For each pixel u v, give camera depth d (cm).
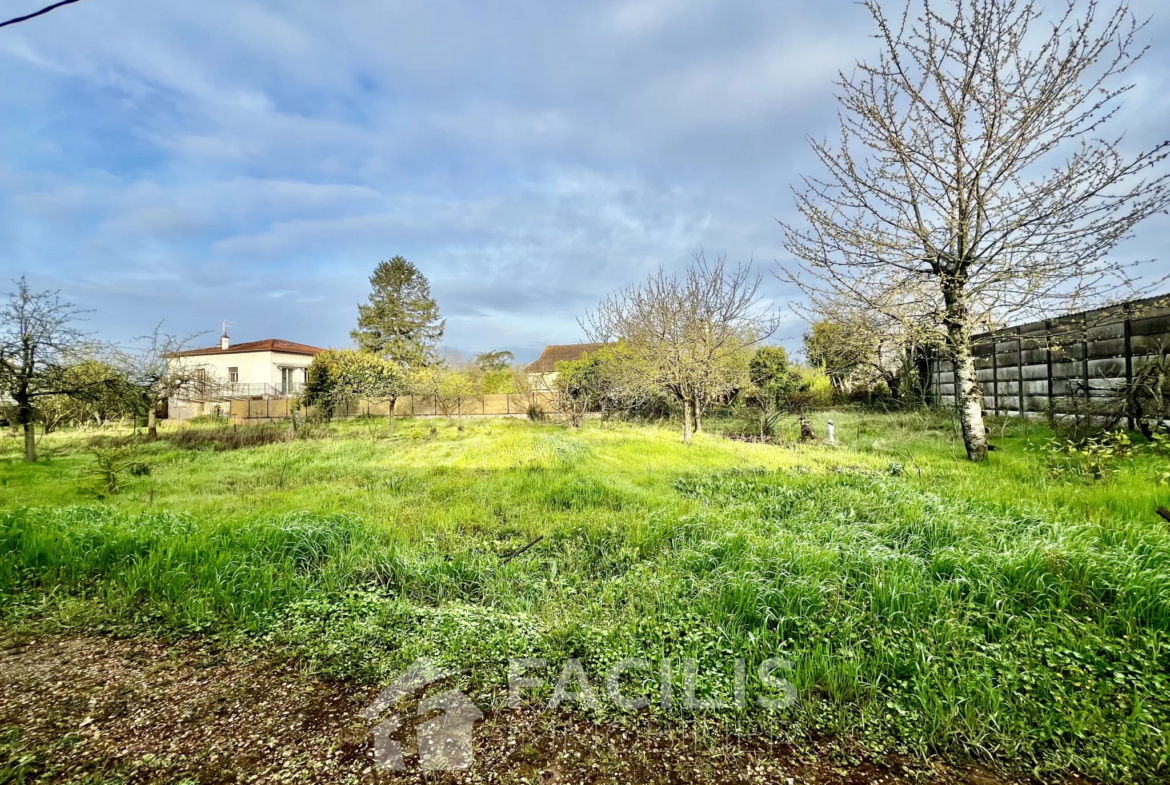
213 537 418
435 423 1970
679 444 1059
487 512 569
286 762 189
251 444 1346
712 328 1159
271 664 265
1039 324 999
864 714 212
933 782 180
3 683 248
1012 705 212
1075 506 467
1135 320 788
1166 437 643
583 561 405
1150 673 228
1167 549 330
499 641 272
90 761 189
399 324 3438
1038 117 729
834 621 272
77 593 362
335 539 428
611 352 1497
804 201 869
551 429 1502
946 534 404
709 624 282
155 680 250
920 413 1260
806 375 1897
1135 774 179
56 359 1131
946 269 830
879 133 820
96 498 686
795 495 543
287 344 3316
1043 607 291
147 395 1401
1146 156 652
